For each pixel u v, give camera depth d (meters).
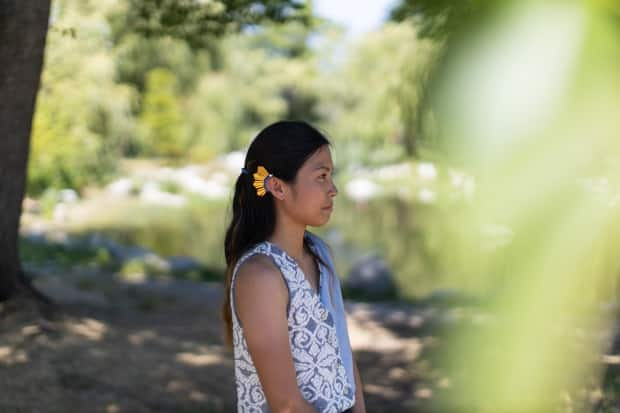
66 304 6.48
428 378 5.54
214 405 4.70
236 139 28.88
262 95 28.62
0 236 5.44
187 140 27.92
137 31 6.19
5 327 5.21
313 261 1.77
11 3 5.03
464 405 4.18
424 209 18.31
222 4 5.62
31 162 18.53
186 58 25.48
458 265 9.05
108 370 4.90
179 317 7.27
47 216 17.45
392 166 23.28
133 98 21.69
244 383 1.66
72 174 19.92
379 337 7.10
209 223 18.58
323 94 27.55
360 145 24.45
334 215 19.70
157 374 5.05
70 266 10.37
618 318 3.21
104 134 20.19
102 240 13.05
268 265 1.59
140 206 20.23
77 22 10.17
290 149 1.63
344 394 1.69
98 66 17.22
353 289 10.12
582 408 2.72
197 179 24.30
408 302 8.91
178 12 5.66
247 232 1.70
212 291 8.92
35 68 5.22
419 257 13.16
